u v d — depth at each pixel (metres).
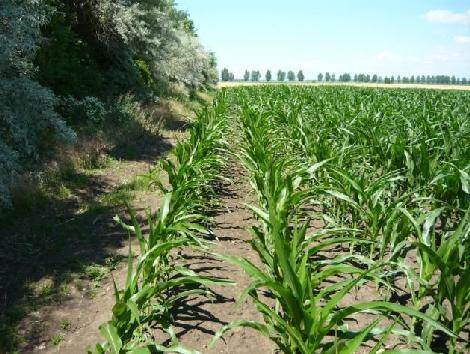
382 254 3.90
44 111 8.04
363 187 4.61
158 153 11.39
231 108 21.25
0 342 3.61
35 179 7.45
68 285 4.56
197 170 5.57
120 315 2.83
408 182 5.79
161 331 3.69
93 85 15.30
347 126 7.74
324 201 5.84
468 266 2.79
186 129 15.72
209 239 5.62
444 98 21.23
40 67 12.16
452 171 4.84
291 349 2.71
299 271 2.66
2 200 6.21
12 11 6.69
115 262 5.07
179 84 28.23
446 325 3.03
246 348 3.49
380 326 3.71
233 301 4.17
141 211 6.91
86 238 5.77
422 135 7.00
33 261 5.08
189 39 34.19
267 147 7.77
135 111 14.41
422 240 3.35
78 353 3.50
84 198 7.42
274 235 2.51
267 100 17.36
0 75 7.27
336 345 2.23
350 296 4.21
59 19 13.26
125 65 17.83
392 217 3.80
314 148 6.36
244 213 6.76
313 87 36.12
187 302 4.12
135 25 16.56
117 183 8.41
